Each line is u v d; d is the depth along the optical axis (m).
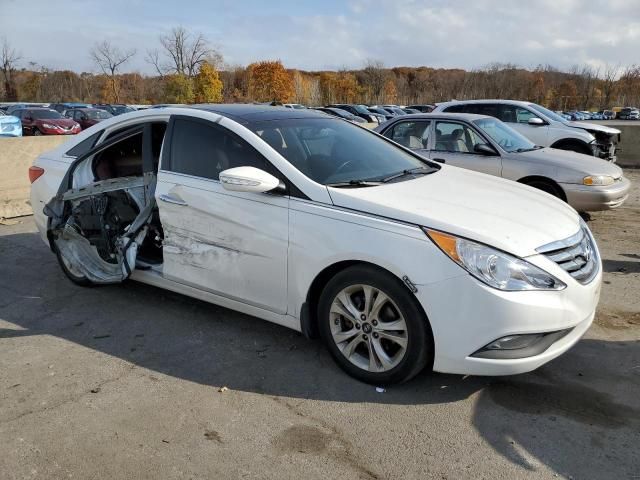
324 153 3.79
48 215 4.67
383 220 3.02
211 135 3.84
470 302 2.78
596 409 2.94
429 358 3.01
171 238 3.95
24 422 2.87
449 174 4.07
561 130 10.26
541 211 3.34
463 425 2.81
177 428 2.81
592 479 2.43
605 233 6.75
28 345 3.79
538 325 2.79
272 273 3.44
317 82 73.06
